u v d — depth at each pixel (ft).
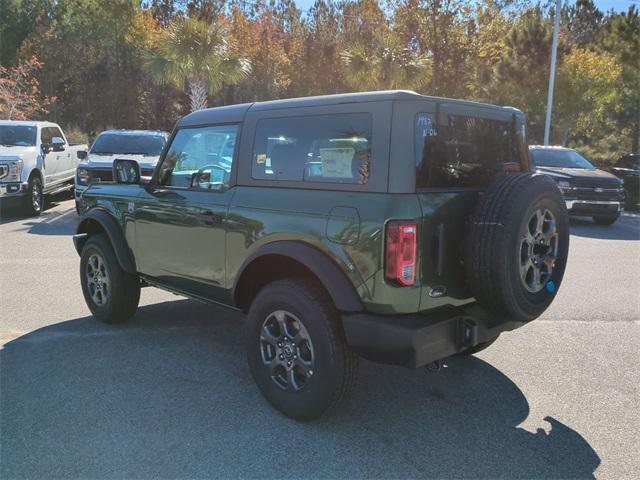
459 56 87.25
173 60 58.03
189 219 13.50
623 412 12.02
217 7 115.96
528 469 9.79
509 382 13.53
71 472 9.48
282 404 11.37
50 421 11.12
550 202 10.78
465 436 10.89
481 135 11.64
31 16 134.10
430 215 9.87
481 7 87.04
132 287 16.57
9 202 37.93
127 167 15.92
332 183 10.66
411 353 9.72
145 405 11.86
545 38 74.23
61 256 26.91
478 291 10.28
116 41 120.16
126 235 15.85
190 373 13.55
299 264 11.44
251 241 11.85
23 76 93.25
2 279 22.44
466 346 10.57
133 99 122.01
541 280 11.19
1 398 12.07
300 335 11.00
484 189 11.25
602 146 96.27
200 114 14.11
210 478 9.38
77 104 122.31
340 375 10.55
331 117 10.84
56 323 17.24
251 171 12.29
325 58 119.55
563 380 13.67
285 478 9.41
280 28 132.98
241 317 18.12
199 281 13.65
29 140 40.06
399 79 63.41
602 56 80.02
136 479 9.32
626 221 45.55
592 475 9.64
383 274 9.64
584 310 19.65
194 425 11.08
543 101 76.18
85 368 13.76
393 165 9.80
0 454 9.96
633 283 23.63
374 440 10.68
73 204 45.91
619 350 15.78
